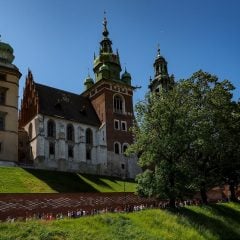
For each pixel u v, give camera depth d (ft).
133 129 215.10
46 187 231.71
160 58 399.65
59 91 357.41
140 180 201.98
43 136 309.83
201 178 205.67
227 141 214.90
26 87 341.21
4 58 302.66
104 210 193.67
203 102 217.77
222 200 245.86
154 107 208.23
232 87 228.43
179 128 202.08
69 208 192.75
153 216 181.98
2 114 288.30
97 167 336.29
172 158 205.05
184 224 179.93
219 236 177.68
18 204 175.94
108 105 360.28
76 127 335.26
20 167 267.18
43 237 140.36
